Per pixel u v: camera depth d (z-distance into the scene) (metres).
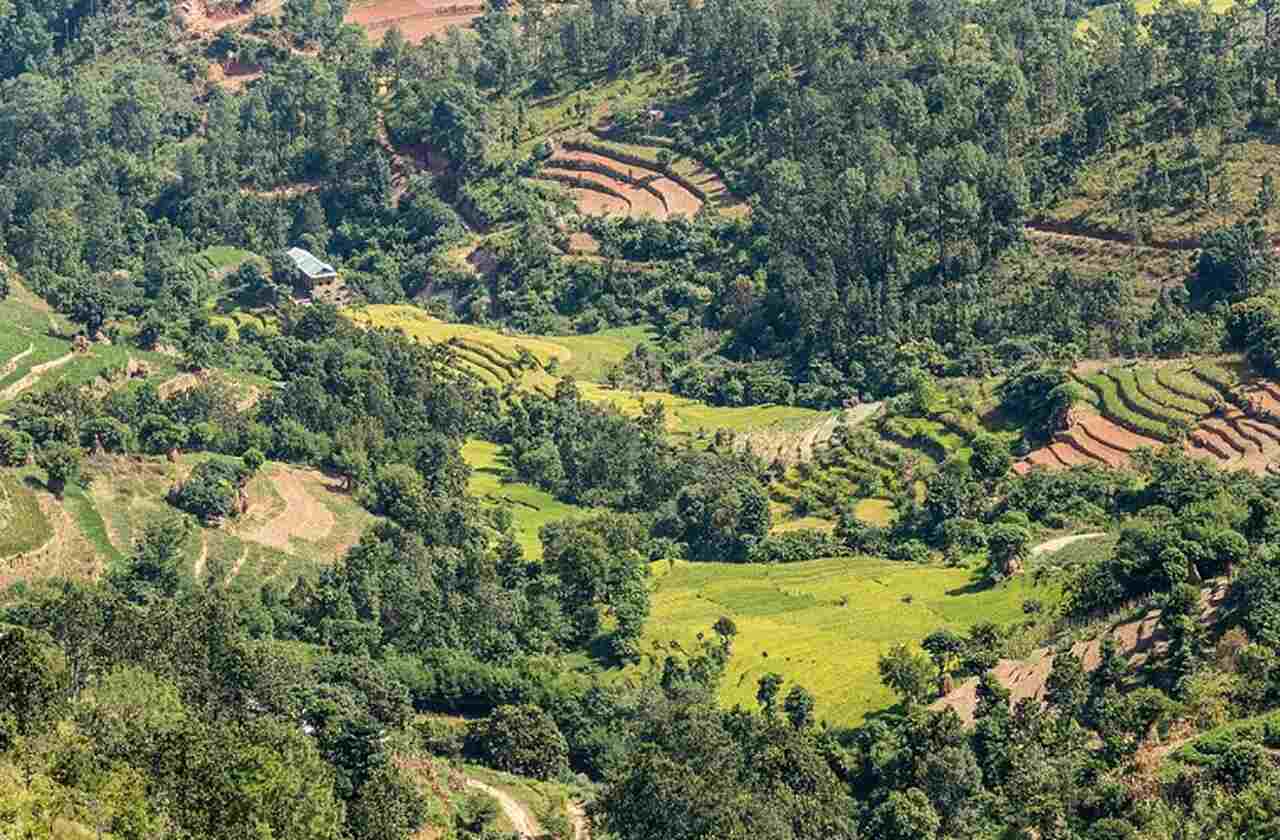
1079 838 153.00
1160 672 175.12
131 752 140.75
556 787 183.50
